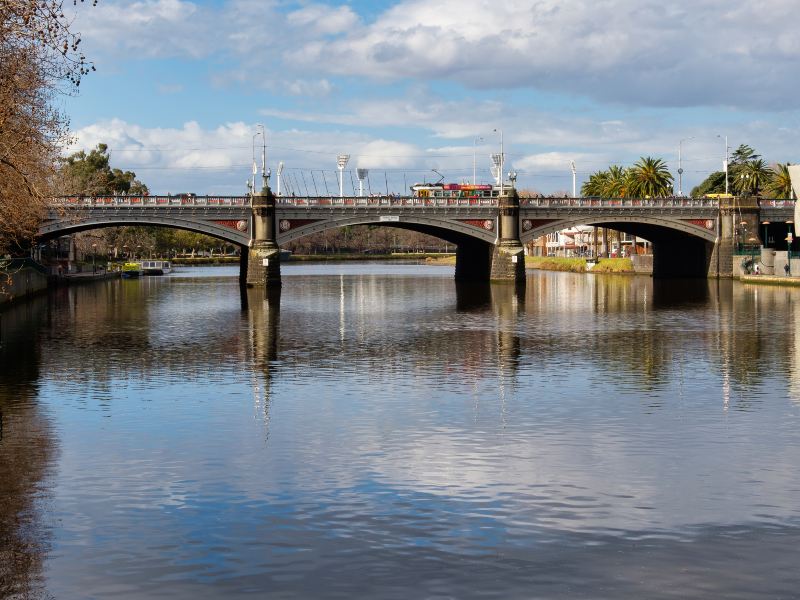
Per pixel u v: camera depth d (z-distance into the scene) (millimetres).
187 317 92625
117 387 47500
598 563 22625
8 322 86938
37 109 62750
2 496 27766
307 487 28703
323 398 44062
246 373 52531
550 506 26844
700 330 76312
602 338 70875
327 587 21281
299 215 140875
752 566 22453
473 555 23125
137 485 28922
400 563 22609
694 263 171000
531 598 20750
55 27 42281
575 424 37844
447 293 133000
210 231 136875
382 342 68875
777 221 166000
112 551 23375
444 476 29969
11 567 22406
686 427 37219
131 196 133250
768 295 121125
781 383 48000
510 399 43656
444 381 49281
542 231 152000
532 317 90812
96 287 155875
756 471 30453
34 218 85625
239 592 21031
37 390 46531
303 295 130000
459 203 147875
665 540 24109
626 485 28906
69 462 31719
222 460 32000
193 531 24750
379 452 33156
